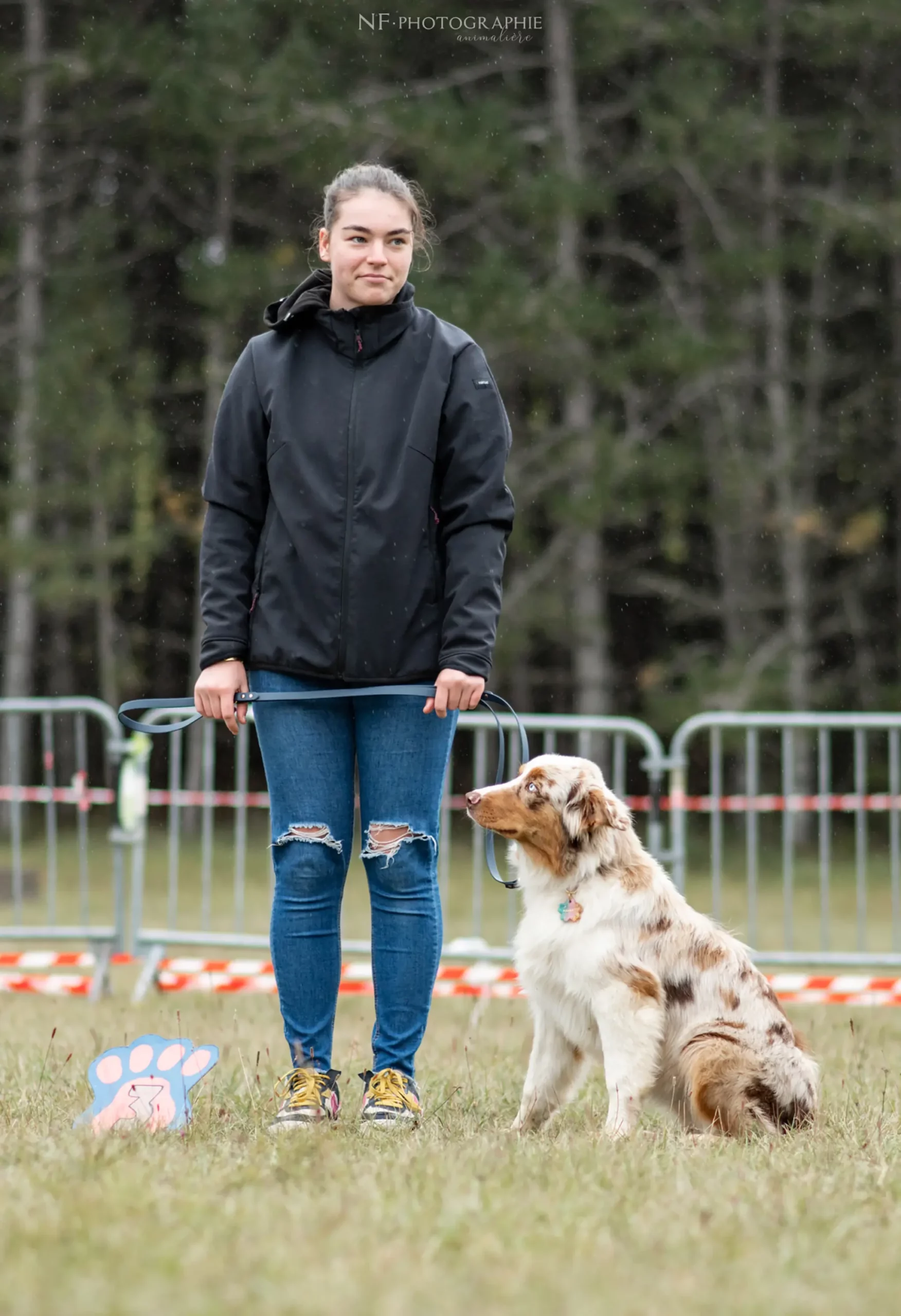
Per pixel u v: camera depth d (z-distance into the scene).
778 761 29.41
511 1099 6.39
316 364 5.37
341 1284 3.25
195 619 29.97
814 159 26.88
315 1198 4.02
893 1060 7.80
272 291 25.09
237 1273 3.34
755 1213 4.01
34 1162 4.40
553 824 5.89
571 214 24.12
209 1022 8.74
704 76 25.19
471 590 5.23
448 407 5.34
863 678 29.91
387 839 5.31
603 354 24.88
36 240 26.75
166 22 26.19
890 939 15.65
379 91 25.12
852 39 26.03
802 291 29.45
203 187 28.00
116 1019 8.80
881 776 29.23
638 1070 5.68
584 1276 3.38
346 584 5.21
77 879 21.05
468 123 24.34
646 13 25.17
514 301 23.48
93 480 25.47
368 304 5.30
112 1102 5.24
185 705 5.51
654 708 25.48
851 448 29.00
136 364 26.45
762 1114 5.70
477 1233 3.71
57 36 28.12
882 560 30.42
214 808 24.95
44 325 26.62
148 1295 3.14
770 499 27.23
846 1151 5.05
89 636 32.22
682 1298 3.27
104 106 26.08
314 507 5.23
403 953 5.36
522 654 29.14
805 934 16.02
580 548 26.12
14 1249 3.49
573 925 5.82
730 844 26.62
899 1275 3.50
